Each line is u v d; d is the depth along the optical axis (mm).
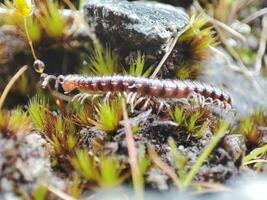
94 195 50
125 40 68
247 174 55
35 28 69
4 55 69
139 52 67
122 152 52
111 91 58
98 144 54
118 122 55
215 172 53
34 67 67
